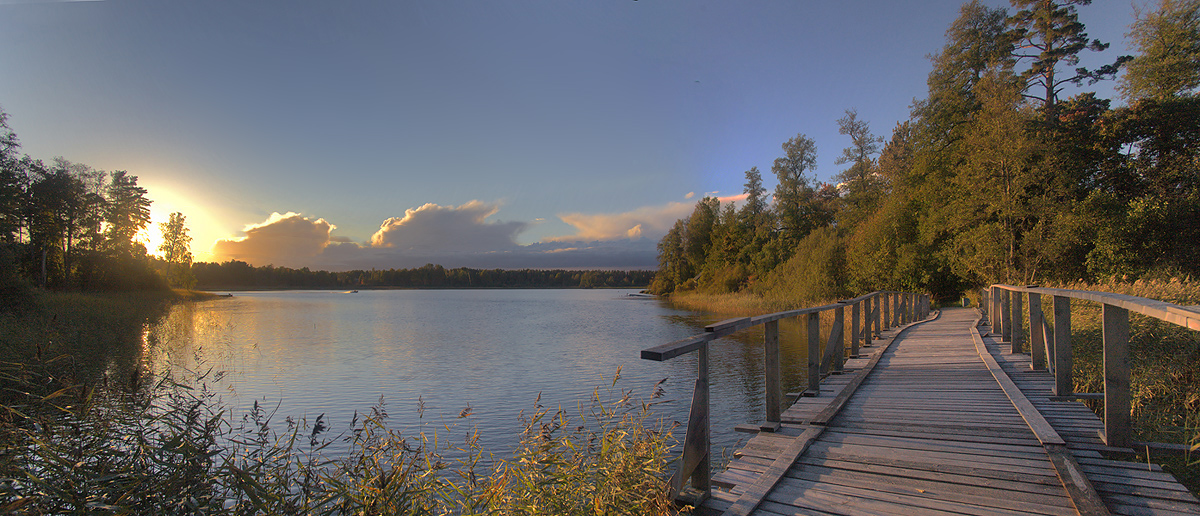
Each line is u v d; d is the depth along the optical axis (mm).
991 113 25891
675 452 4547
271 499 2623
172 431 2832
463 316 39500
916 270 31438
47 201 46719
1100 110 27891
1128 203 24078
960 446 3969
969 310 20750
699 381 3334
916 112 34406
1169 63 26031
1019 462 3586
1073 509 2883
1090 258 23859
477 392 12078
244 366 15578
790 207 54781
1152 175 26375
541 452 3291
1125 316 3693
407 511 2951
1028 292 6645
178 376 12953
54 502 2324
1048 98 29625
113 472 2434
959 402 5328
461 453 7270
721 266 64562
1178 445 3531
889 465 3648
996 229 25484
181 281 74625
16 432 2490
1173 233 23188
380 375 14344
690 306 49375
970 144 27203
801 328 22250
